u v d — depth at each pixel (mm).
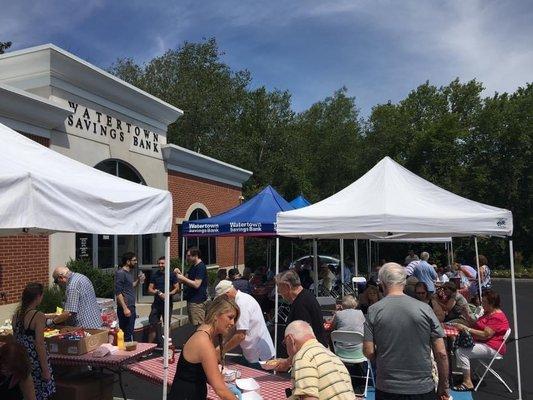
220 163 21031
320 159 39625
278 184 36781
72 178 4336
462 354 6945
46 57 11977
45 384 4598
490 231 6348
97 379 5418
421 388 3828
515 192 34062
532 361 8742
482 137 35406
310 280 13977
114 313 8625
